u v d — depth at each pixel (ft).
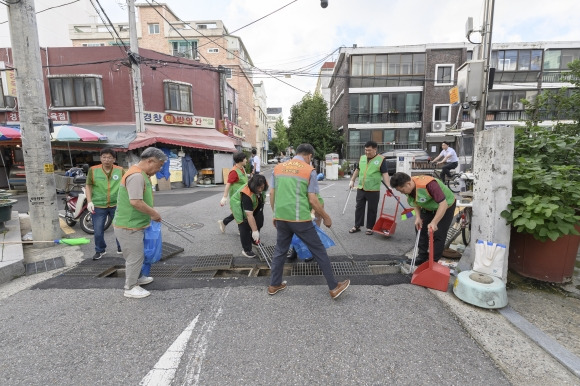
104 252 15.52
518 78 80.02
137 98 43.73
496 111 80.94
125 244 10.71
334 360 7.63
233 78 99.91
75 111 48.42
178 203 32.40
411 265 12.90
